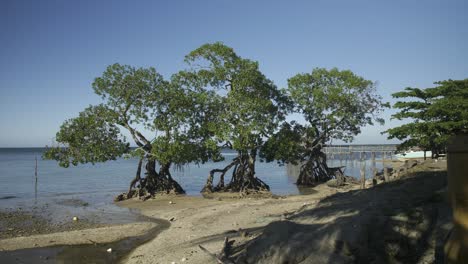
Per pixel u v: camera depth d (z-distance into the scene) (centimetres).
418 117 2755
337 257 950
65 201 3441
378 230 1032
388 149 6925
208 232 1836
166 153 3497
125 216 2677
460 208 227
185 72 3809
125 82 3534
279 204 2550
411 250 981
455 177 230
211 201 3372
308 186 4428
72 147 3500
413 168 3047
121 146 3594
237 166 4062
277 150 3997
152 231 2122
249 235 1559
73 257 1662
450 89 2856
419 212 1093
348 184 4138
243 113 3628
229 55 3734
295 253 977
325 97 4275
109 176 6138
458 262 224
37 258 1655
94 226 2331
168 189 3812
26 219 2559
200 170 7294
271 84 4069
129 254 1670
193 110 3719
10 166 8688
